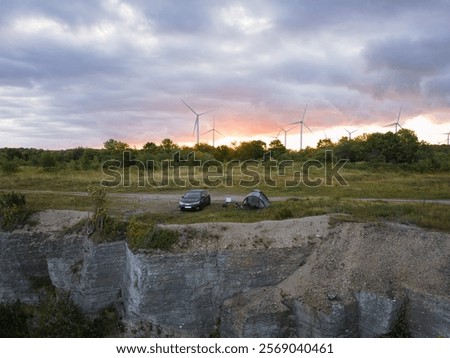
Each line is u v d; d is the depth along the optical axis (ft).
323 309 60.23
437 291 57.67
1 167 172.65
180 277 68.03
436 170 187.32
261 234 73.31
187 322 68.54
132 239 71.05
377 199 109.70
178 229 72.64
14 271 78.64
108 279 72.84
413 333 58.08
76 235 76.33
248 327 63.00
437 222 71.41
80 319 71.82
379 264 65.67
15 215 82.48
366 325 60.70
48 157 204.33
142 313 67.46
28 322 75.41
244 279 69.00
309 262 69.15
